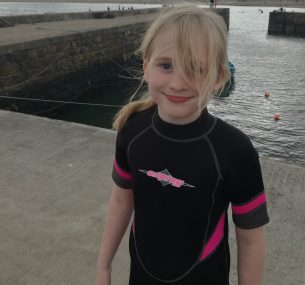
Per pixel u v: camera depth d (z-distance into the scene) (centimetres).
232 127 112
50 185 333
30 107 1277
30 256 247
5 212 294
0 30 1614
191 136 110
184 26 97
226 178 109
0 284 223
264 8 8362
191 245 118
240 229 114
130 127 123
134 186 122
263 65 2070
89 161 377
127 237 261
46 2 12256
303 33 3444
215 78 100
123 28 1861
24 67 1242
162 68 102
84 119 1318
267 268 229
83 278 228
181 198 112
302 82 1703
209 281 123
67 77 1478
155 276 126
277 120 1228
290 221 270
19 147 412
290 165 347
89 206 302
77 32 1538
